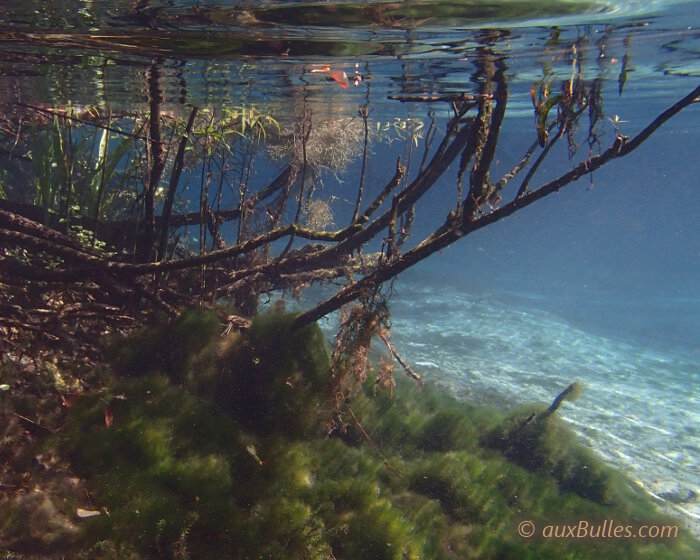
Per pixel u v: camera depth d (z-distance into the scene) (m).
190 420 3.97
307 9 4.52
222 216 7.21
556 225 49.53
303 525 3.19
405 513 3.78
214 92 8.48
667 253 44.62
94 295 5.62
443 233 4.17
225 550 2.97
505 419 5.64
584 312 19.53
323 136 8.30
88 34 5.29
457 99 5.00
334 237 4.47
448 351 10.84
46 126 7.09
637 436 7.72
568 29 5.75
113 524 2.88
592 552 3.87
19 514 2.80
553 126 3.83
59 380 4.04
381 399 5.31
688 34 6.31
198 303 5.66
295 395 4.51
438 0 4.44
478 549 3.61
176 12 4.55
